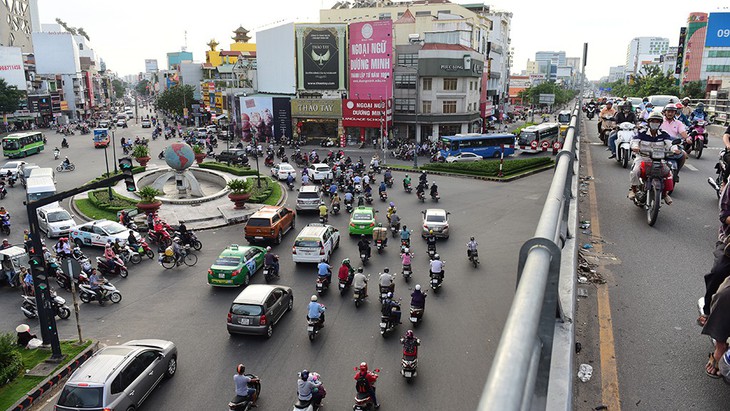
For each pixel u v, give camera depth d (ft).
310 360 46.11
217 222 98.48
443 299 58.23
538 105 431.84
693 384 10.87
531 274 5.94
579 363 11.89
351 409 38.60
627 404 10.28
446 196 115.44
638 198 28.30
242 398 38.37
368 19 273.95
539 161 149.38
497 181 132.36
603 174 42.42
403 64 201.77
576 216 18.12
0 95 254.47
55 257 72.90
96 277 61.46
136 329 53.93
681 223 25.21
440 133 205.05
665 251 20.70
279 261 74.95
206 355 47.70
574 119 39.37
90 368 38.01
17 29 348.38
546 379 6.09
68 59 342.03
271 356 47.11
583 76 58.08
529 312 4.91
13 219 102.68
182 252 73.20
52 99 317.63
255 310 50.14
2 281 68.28
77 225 93.61
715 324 10.56
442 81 197.98
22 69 283.59
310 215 104.01
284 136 214.90
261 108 218.79
